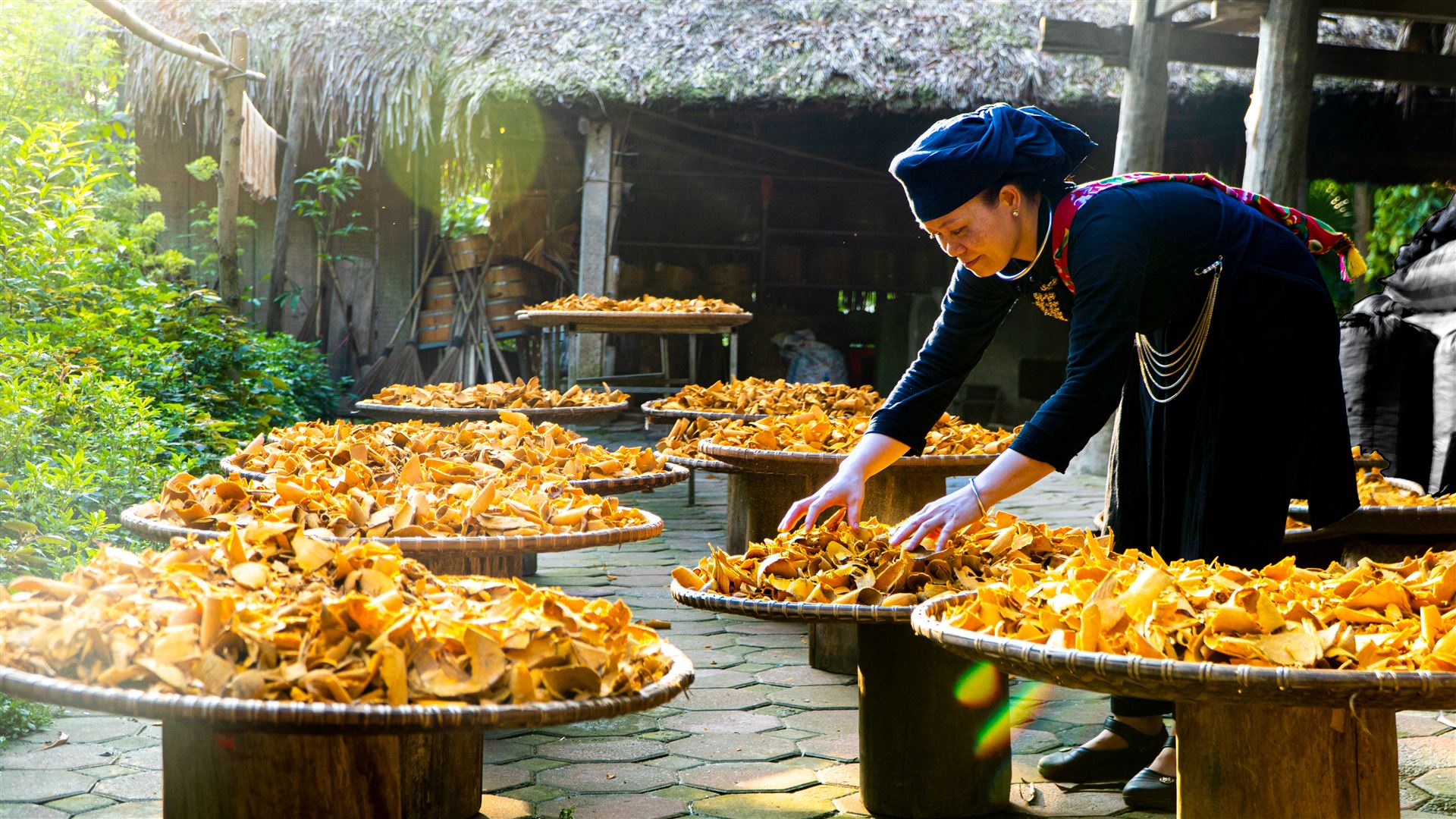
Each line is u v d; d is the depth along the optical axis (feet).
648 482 10.78
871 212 41.37
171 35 34.24
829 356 38.24
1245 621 5.41
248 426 21.42
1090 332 7.17
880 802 8.39
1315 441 8.12
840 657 11.89
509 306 37.93
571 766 9.35
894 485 12.70
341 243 38.04
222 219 28.35
